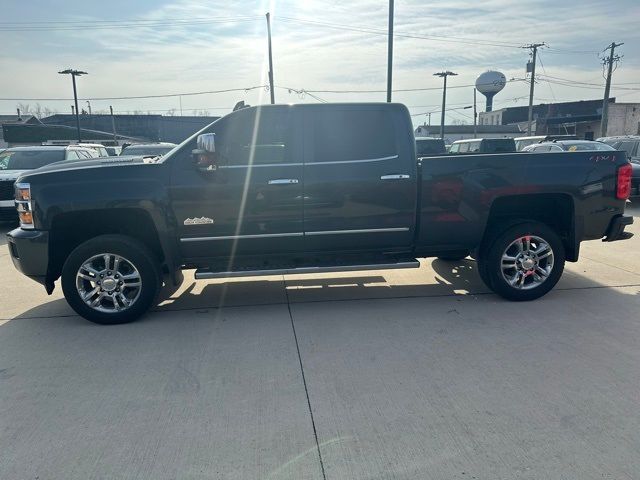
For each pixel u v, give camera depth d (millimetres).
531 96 44656
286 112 4785
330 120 4828
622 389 3328
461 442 2770
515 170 4980
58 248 4859
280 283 6070
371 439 2812
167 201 4648
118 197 4574
